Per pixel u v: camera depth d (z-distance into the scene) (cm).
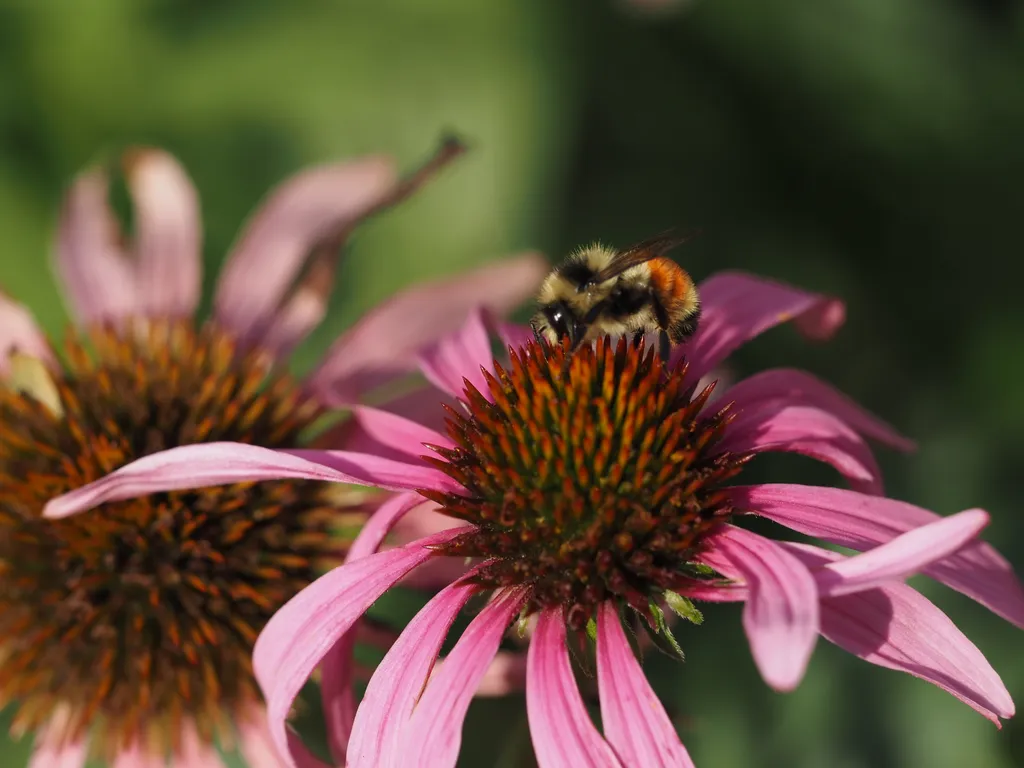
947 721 32
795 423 26
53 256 32
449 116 35
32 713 28
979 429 35
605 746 24
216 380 29
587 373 26
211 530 28
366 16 35
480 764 28
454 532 26
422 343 30
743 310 27
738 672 33
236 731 28
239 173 35
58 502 25
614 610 25
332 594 25
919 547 23
